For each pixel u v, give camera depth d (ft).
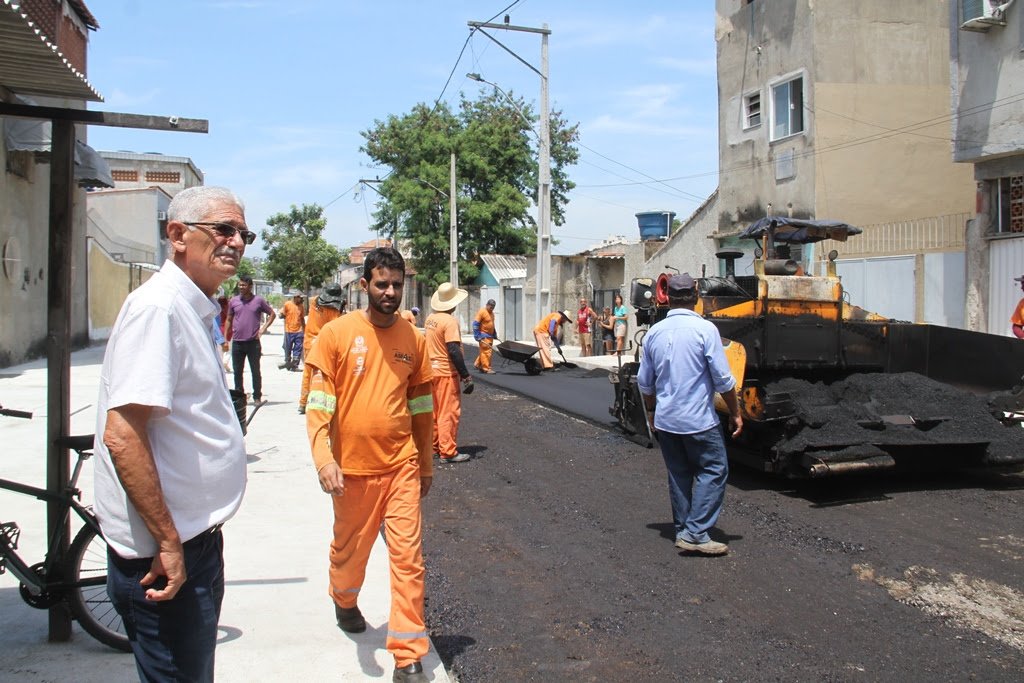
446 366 29.50
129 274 99.40
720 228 69.97
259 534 19.86
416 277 139.23
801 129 61.57
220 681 12.56
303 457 28.68
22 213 58.18
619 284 90.17
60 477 13.34
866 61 60.44
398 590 12.68
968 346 28.48
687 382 18.93
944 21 61.77
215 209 9.07
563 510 23.16
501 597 16.70
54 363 13.35
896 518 21.63
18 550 17.57
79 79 28.43
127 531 8.55
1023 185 44.09
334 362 13.30
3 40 25.02
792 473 23.53
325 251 161.58
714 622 15.34
